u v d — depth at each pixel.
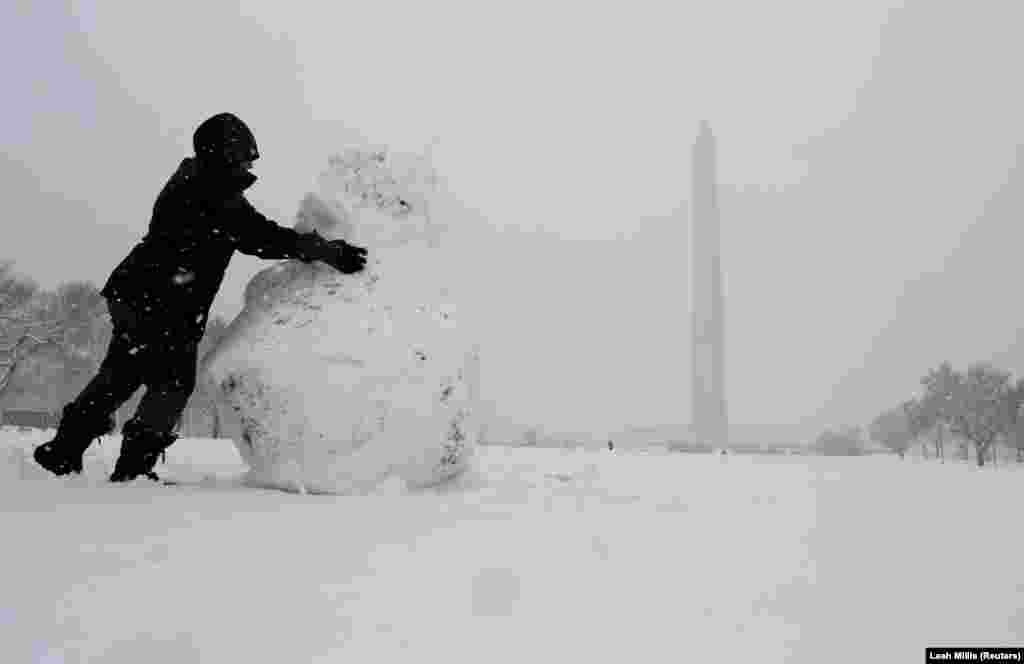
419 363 5.05
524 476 6.89
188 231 5.04
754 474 8.75
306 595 2.33
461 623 2.16
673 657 1.98
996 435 39.12
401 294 5.33
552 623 2.20
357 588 2.42
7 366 29.00
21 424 27.62
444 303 5.50
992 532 3.75
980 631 2.21
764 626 2.23
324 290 5.29
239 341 5.26
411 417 4.92
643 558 2.98
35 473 4.95
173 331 5.12
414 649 1.96
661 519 3.95
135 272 5.09
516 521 3.65
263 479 4.97
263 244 5.14
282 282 5.64
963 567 2.98
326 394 4.79
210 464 7.90
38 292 30.52
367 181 5.77
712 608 2.39
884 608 2.42
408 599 2.33
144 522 3.35
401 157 5.91
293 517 3.57
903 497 5.53
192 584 2.39
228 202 5.05
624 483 6.58
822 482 7.27
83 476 5.19
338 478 4.77
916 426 42.03
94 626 2.02
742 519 4.07
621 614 2.30
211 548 2.86
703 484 6.75
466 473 5.50
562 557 2.91
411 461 4.98
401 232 5.68
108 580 2.42
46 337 29.42
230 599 2.27
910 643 2.10
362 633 2.05
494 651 1.97
